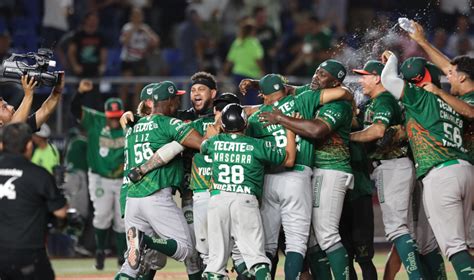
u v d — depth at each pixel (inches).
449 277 1471.5
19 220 912.3
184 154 1209.4
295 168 1133.7
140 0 2519.7
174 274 1598.2
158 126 1147.9
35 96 1969.7
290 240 1128.2
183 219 1159.6
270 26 2443.4
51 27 2330.2
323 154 1147.9
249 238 1093.1
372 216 1236.5
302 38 2470.5
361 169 1227.2
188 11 2465.6
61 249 1980.8
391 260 1248.8
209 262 1111.0
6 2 2273.6
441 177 1092.5
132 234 1100.5
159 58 2337.6
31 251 912.9
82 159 1889.8
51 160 1824.6
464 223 1112.2
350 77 1445.6
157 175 1144.8
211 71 2397.9
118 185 1704.0
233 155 1095.6
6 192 914.7
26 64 1137.4
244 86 1255.5
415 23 1170.0
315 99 1133.7
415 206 1236.5
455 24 2491.4
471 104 1119.6
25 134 933.8
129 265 1109.7
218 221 1099.3
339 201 1149.1
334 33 2529.5
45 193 919.0
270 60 2421.3
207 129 1153.4
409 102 1104.2
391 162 1183.6
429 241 1226.0
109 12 2425.0
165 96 1170.0
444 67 1154.7
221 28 2539.4
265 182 1142.3
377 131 1144.2
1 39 2174.0
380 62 1190.9
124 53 2319.1
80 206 1886.1
